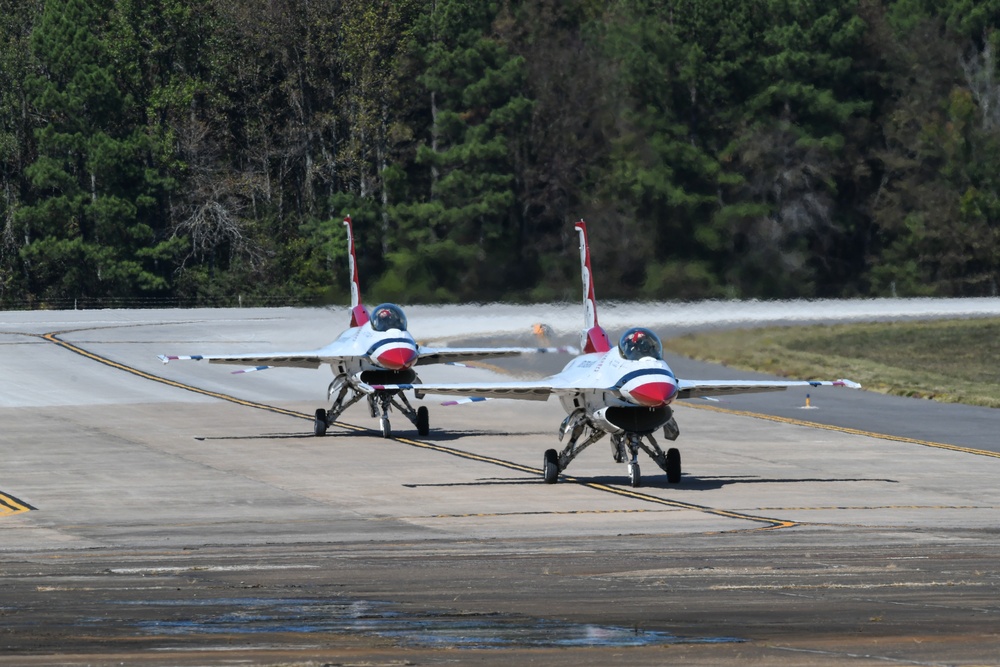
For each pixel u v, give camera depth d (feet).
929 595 197.16
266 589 205.05
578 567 228.84
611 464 390.63
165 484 351.46
